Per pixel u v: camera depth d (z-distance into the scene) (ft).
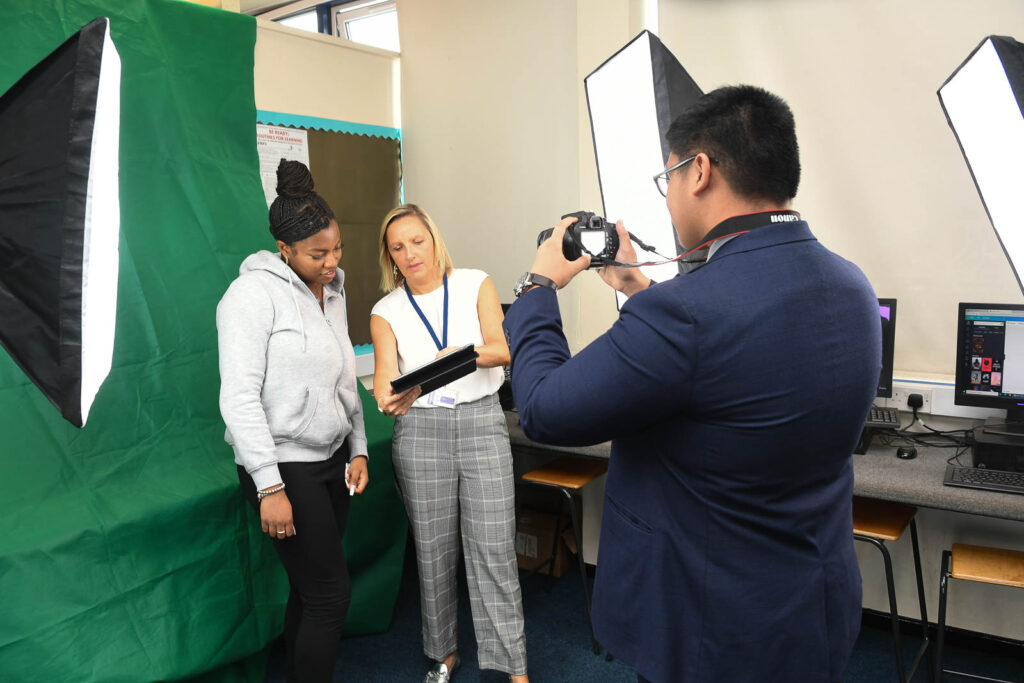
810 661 3.14
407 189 10.46
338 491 6.05
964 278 7.48
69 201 3.54
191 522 6.03
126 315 6.26
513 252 9.65
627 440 3.38
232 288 5.50
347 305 9.56
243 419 5.23
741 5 8.03
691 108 3.20
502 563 6.97
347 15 12.00
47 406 5.71
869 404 3.11
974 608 7.73
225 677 6.50
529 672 7.45
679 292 2.92
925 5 7.26
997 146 4.20
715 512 3.08
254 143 7.52
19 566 5.09
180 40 6.89
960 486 6.25
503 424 7.09
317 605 5.74
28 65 5.82
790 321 2.86
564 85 8.92
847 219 7.91
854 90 7.68
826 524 3.22
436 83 9.95
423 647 7.59
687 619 3.19
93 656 5.37
